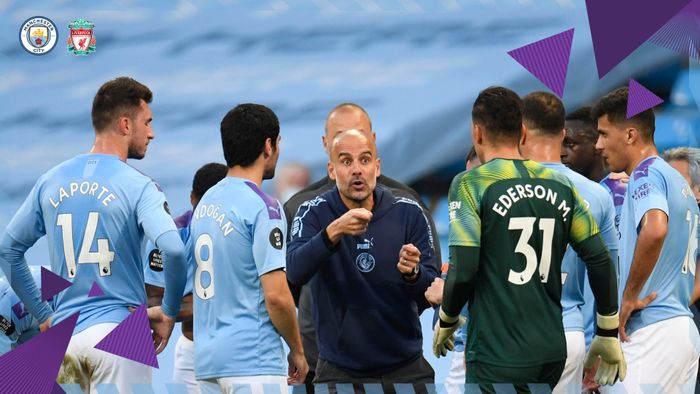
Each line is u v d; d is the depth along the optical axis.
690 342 14.72
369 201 13.88
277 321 12.66
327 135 15.14
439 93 42.28
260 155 13.23
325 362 13.95
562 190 12.25
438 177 40.25
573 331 13.71
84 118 42.78
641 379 14.60
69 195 13.83
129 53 45.25
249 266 12.79
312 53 45.38
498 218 12.06
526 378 12.02
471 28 44.84
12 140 41.28
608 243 13.87
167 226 13.64
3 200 37.66
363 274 13.69
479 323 12.24
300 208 14.20
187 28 46.22
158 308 14.33
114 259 13.83
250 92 44.19
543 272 12.16
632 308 14.36
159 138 42.09
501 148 12.43
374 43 45.47
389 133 40.75
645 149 14.97
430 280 13.48
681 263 14.73
